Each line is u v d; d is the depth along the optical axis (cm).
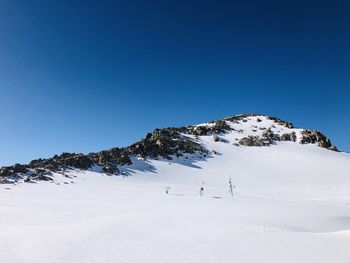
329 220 3703
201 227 2756
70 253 2041
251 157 13062
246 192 7894
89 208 4106
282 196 7331
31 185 6800
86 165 9544
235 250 2020
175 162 11888
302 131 16150
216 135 15088
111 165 10069
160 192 6562
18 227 2858
